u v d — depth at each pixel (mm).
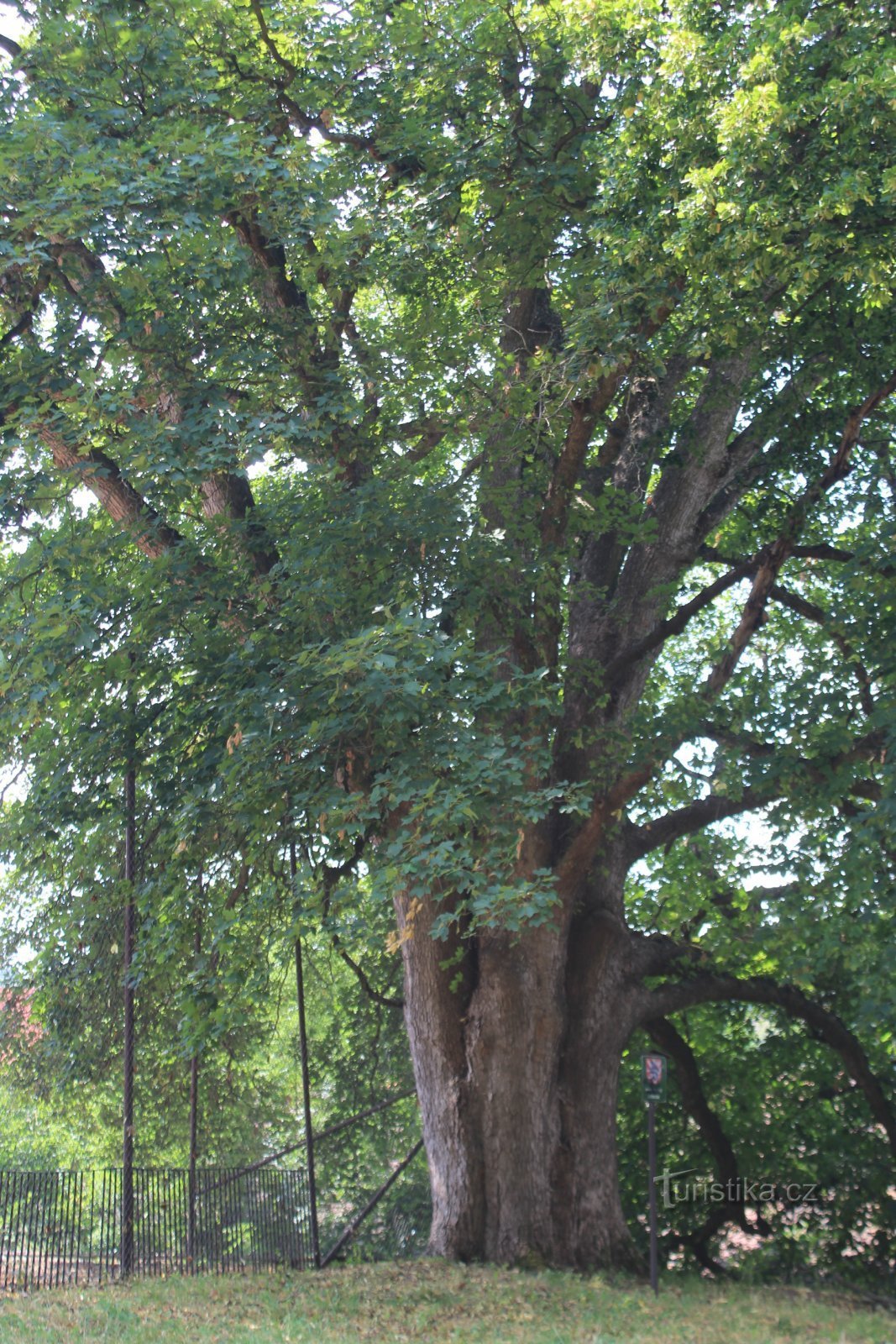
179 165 11734
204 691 12711
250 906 11789
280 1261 14500
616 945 14266
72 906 15641
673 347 13539
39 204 11180
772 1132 17172
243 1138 19750
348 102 14859
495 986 13461
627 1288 12062
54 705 13133
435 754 11008
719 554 17234
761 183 11320
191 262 12266
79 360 12508
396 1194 18297
